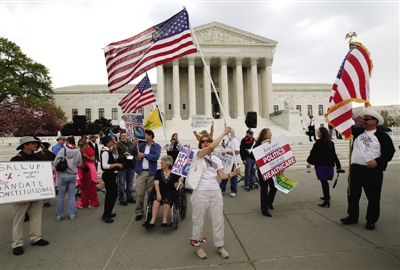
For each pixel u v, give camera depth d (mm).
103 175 6008
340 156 15234
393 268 3480
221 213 3996
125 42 7258
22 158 4824
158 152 6238
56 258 4113
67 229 5480
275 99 68188
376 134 4996
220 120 39750
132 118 7328
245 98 47625
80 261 3977
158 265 3758
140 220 5973
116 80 7148
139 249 4332
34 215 4668
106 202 5945
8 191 4293
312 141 19922
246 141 8898
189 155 5004
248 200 7508
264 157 6000
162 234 4996
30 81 46000
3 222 6168
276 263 3711
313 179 10398
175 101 40406
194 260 3877
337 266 3572
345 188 8633
